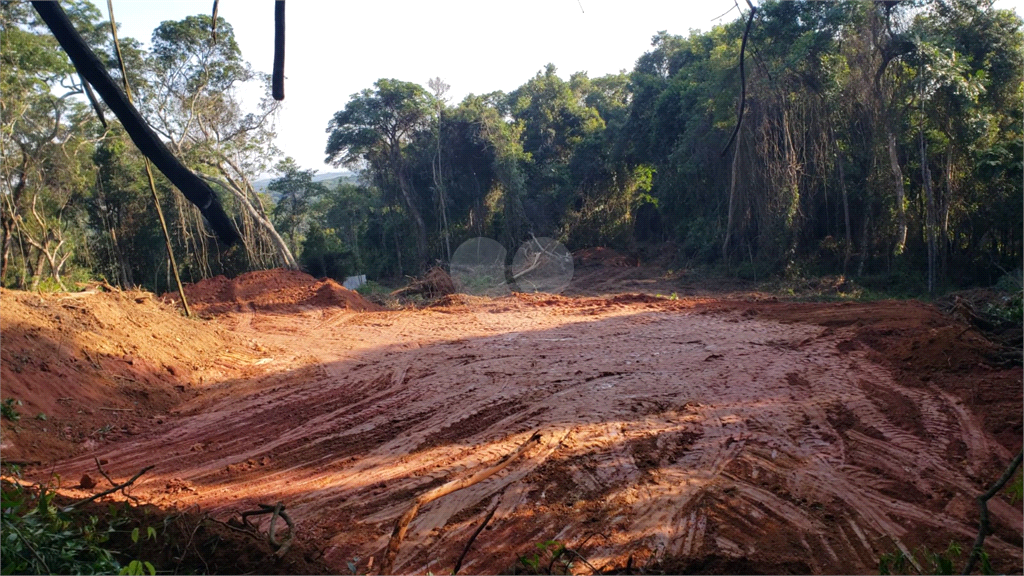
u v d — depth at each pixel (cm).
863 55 2553
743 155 2892
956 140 2470
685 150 3344
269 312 2036
